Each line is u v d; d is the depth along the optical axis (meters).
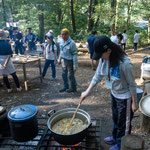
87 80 6.14
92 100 4.46
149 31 16.53
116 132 2.57
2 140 2.51
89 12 15.15
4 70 4.62
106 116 3.61
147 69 5.12
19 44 9.61
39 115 3.68
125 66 1.84
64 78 4.96
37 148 2.24
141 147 1.69
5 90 5.23
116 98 2.14
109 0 14.97
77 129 2.16
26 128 2.13
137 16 16.31
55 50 5.91
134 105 2.00
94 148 2.26
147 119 2.89
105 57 1.91
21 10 17.14
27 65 8.45
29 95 4.84
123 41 12.78
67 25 18.16
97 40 1.84
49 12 16.75
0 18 20.81
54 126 2.26
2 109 2.53
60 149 2.34
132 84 1.91
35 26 19.00
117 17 14.18
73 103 4.29
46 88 5.39
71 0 15.57
